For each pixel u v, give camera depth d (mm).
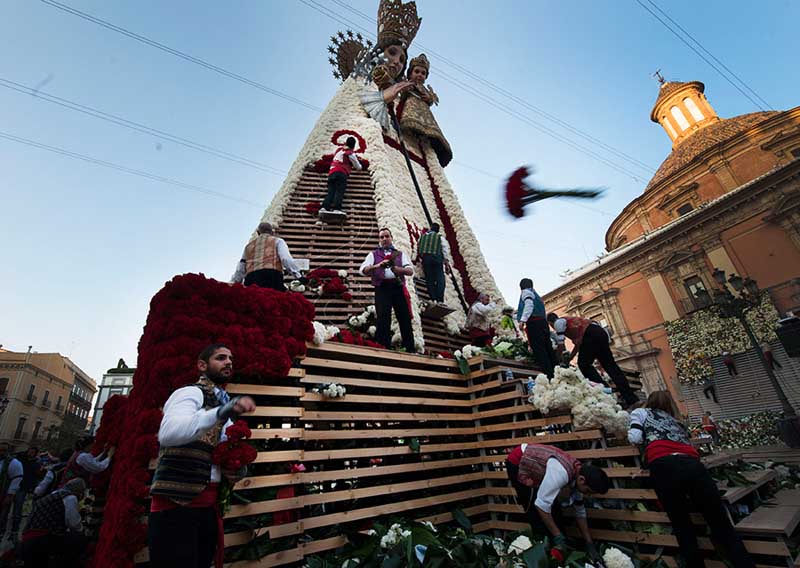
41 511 4555
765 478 4898
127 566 2844
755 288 15156
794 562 3441
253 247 5906
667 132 36219
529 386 5590
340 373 5070
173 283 3934
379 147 12398
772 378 13789
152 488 2195
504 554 3596
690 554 3508
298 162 12172
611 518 4348
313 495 3895
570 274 32031
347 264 9414
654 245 26250
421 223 12703
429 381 5906
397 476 5117
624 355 26125
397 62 16797
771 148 24359
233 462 2482
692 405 22578
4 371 38906
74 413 49906
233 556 3264
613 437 4902
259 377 4027
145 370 3727
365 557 3521
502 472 5258
